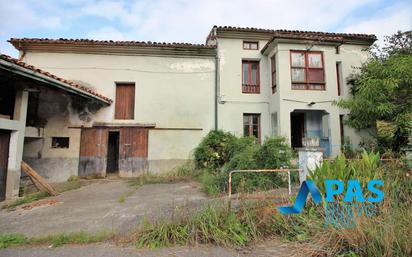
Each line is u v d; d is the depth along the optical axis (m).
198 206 4.29
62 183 8.40
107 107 9.61
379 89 6.64
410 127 5.58
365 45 10.96
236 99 10.31
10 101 6.55
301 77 9.60
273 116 10.33
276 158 6.09
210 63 10.38
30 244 3.22
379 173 3.70
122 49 9.82
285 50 9.59
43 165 9.05
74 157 9.18
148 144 9.61
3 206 5.29
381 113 6.97
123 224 3.84
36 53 9.59
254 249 3.00
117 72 9.84
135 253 2.93
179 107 9.95
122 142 9.52
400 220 2.84
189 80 10.16
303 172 4.84
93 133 9.42
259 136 10.41
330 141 9.43
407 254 2.44
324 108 9.53
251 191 5.16
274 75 10.11
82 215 4.43
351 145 9.90
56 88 6.92
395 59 6.68
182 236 3.21
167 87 10.02
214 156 8.78
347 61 10.74
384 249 2.51
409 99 6.70
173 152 9.67
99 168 9.27
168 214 4.04
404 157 4.61
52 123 9.29
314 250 2.77
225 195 5.36
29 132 8.41
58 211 4.75
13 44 9.37
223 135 9.34
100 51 9.78
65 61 9.66
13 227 3.87
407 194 3.54
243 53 10.59
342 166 3.63
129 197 5.87
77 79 9.63
